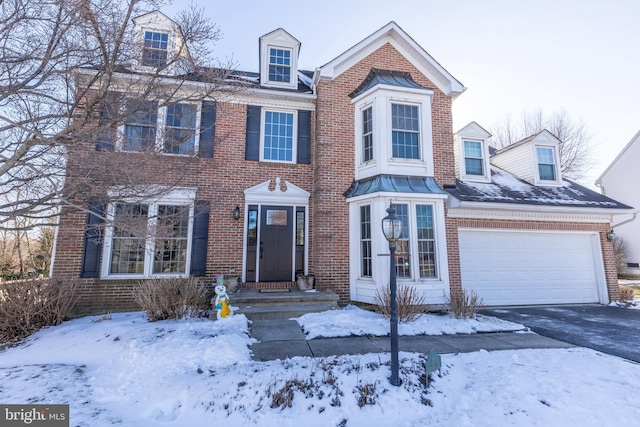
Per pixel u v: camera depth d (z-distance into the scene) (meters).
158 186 6.08
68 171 5.05
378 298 7.48
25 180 4.77
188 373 4.27
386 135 8.66
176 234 8.32
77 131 4.67
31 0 4.18
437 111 9.66
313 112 9.78
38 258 16.81
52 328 6.37
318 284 8.36
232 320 6.46
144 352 4.89
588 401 3.55
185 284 7.34
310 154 9.57
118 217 5.72
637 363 4.78
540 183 11.14
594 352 5.24
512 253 9.76
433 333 6.24
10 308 6.09
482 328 6.56
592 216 10.37
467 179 10.73
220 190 8.71
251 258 8.81
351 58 9.54
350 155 9.16
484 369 4.50
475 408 3.51
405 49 9.91
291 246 9.10
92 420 3.36
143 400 3.82
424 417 3.39
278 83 9.78
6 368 4.78
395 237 4.22
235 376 4.07
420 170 8.81
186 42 5.68
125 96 5.48
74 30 4.61
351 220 8.76
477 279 9.38
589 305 9.77
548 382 4.03
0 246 15.91
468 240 9.51
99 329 6.10
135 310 7.72
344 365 4.38
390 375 4.11
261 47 9.93
